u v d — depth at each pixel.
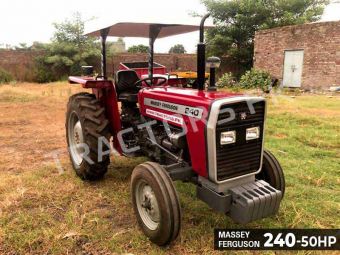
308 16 19.94
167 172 2.85
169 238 2.72
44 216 3.27
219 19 21.25
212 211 3.39
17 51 19.33
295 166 4.58
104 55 4.29
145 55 20.64
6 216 3.25
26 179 4.14
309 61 14.41
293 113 8.12
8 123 7.51
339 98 11.17
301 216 3.25
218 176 2.69
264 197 2.69
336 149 5.35
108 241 2.89
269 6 20.62
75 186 3.99
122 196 3.73
